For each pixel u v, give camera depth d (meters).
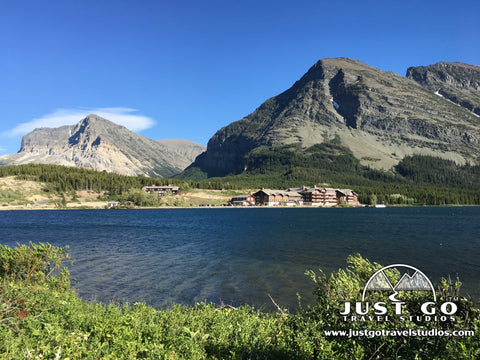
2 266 14.95
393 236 55.84
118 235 59.09
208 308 12.02
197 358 7.41
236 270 28.45
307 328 8.52
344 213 151.38
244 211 177.88
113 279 24.95
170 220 104.06
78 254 37.25
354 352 7.14
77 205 198.50
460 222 89.69
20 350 7.31
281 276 26.25
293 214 143.62
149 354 7.36
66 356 6.92
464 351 6.22
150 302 19.31
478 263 31.92
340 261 32.75
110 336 8.35
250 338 8.52
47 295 12.49
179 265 30.64
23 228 75.38
